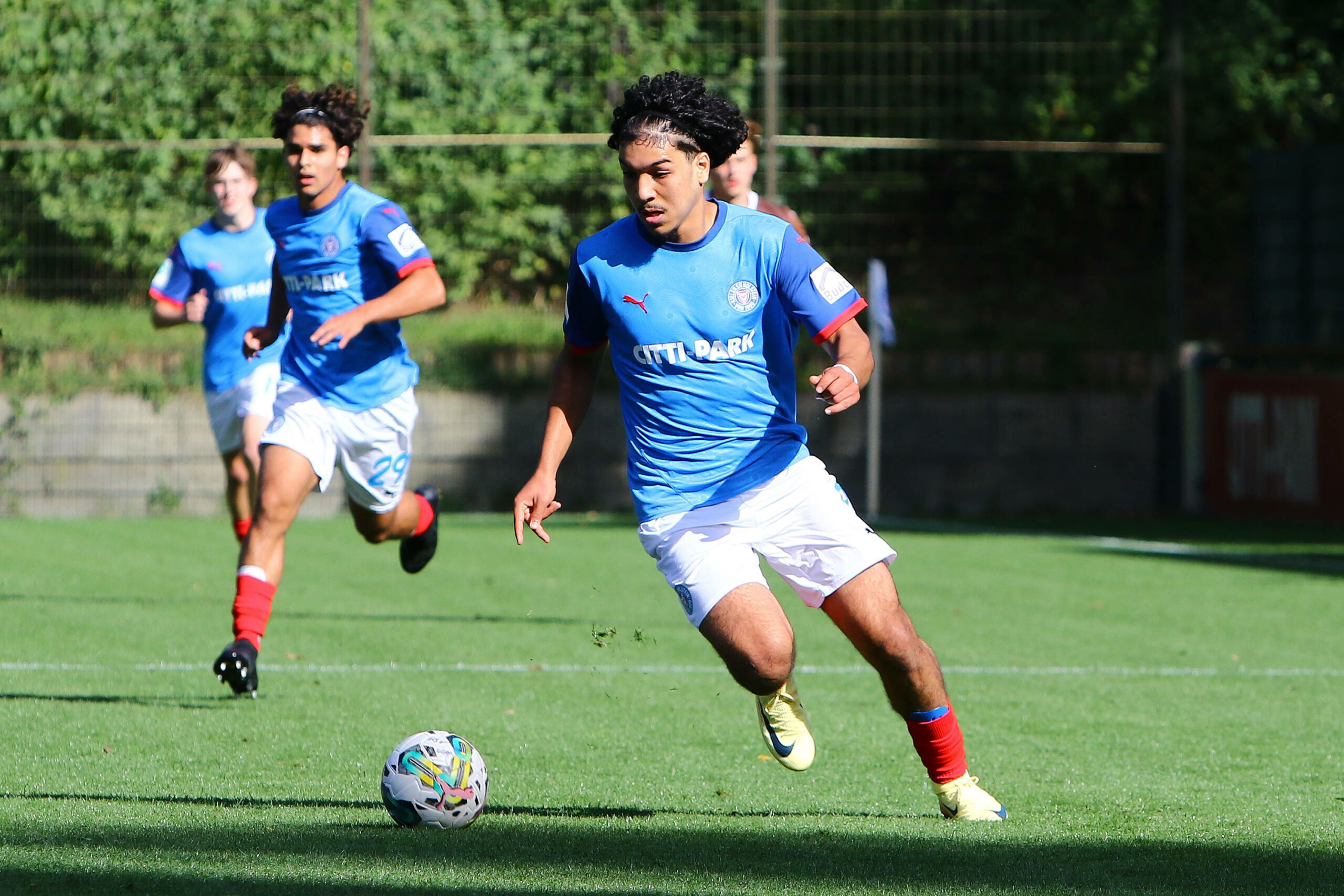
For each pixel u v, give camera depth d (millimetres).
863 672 23781
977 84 58250
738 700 20922
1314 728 19297
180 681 21844
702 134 13656
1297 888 11016
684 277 13953
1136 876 11336
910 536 47531
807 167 57312
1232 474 54906
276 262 21906
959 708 20672
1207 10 62250
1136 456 57156
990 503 56844
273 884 10547
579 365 14836
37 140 52906
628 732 18578
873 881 11023
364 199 21672
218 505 54062
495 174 54906
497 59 54906
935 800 15102
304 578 35625
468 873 11055
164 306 30859
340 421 21812
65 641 25688
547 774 16047
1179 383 56188
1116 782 15961
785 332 14305
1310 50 65500
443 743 13148
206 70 53281
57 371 53250
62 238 53312
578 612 30219
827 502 14031
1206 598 33219
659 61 55750
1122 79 58469
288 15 53469
